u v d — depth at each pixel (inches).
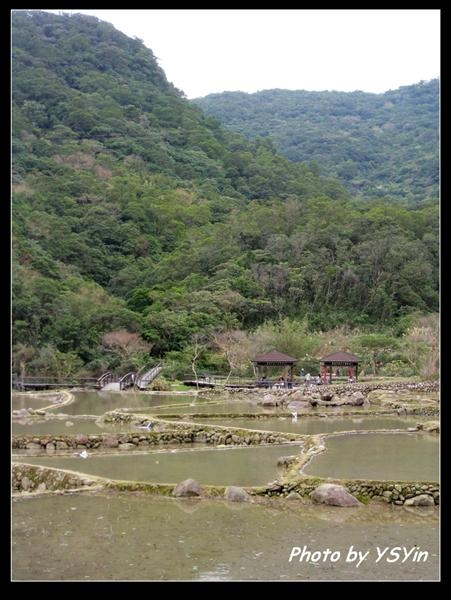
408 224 3912.4
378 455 811.4
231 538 486.3
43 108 5492.1
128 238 3971.5
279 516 551.2
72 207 4010.8
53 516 545.3
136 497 614.9
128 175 4970.5
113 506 581.3
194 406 1492.4
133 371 2356.1
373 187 6146.7
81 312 2655.0
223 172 5851.4
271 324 2657.5
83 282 3031.5
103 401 1651.1
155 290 3110.2
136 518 540.7
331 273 3403.1
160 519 536.7
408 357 2287.2
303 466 729.6
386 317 3316.9
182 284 3289.9
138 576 407.2
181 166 5718.5
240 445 968.3
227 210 4904.0
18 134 4822.8
